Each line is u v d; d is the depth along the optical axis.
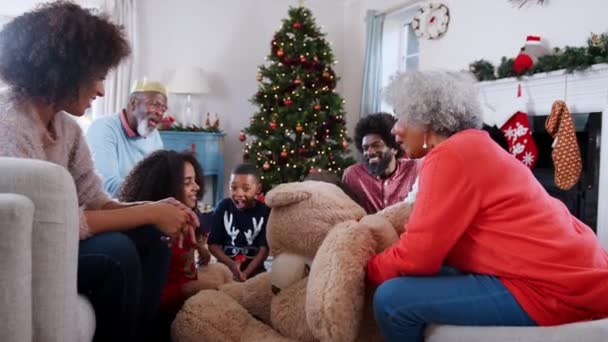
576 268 1.12
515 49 3.36
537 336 1.04
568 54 2.75
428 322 1.21
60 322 1.03
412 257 1.19
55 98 1.22
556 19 3.07
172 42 5.13
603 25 2.79
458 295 1.16
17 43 1.18
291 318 1.40
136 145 2.63
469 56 3.77
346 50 5.70
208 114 5.21
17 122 1.15
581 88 2.79
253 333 1.46
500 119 3.30
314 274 1.27
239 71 5.37
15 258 0.90
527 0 3.27
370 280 1.31
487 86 3.39
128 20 4.83
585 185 2.83
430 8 4.14
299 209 1.44
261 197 2.92
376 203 2.37
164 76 5.12
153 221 1.33
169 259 1.55
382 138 2.35
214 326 1.47
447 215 1.17
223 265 2.03
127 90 4.82
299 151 4.53
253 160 4.59
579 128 2.86
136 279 1.28
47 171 1.01
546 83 3.00
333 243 1.29
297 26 4.57
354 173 2.48
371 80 5.05
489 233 1.18
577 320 1.12
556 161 2.78
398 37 5.12
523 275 1.14
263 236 2.33
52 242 1.01
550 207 1.21
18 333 0.91
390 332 1.25
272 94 4.66
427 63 4.25
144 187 1.71
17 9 4.52
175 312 1.71
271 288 1.53
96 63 1.24
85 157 1.49
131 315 1.29
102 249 1.22
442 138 1.35
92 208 1.49
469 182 1.17
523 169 1.24
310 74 4.59
